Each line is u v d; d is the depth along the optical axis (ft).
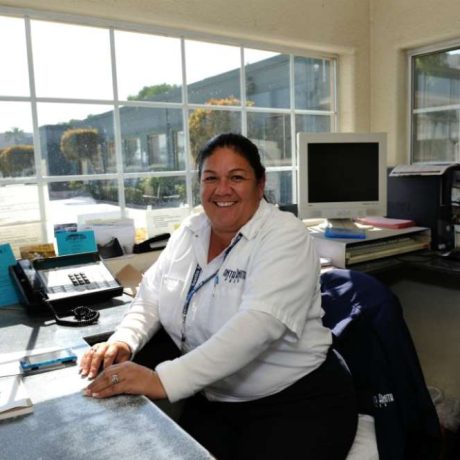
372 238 7.25
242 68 7.94
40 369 3.46
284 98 8.59
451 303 8.28
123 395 3.07
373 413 4.29
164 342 4.75
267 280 3.70
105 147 6.75
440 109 8.57
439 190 7.71
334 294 4.92
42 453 2.41
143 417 2.76
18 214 6.15
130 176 6.99
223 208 4.22
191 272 4.39
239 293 4.00
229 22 7.27
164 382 3.22
